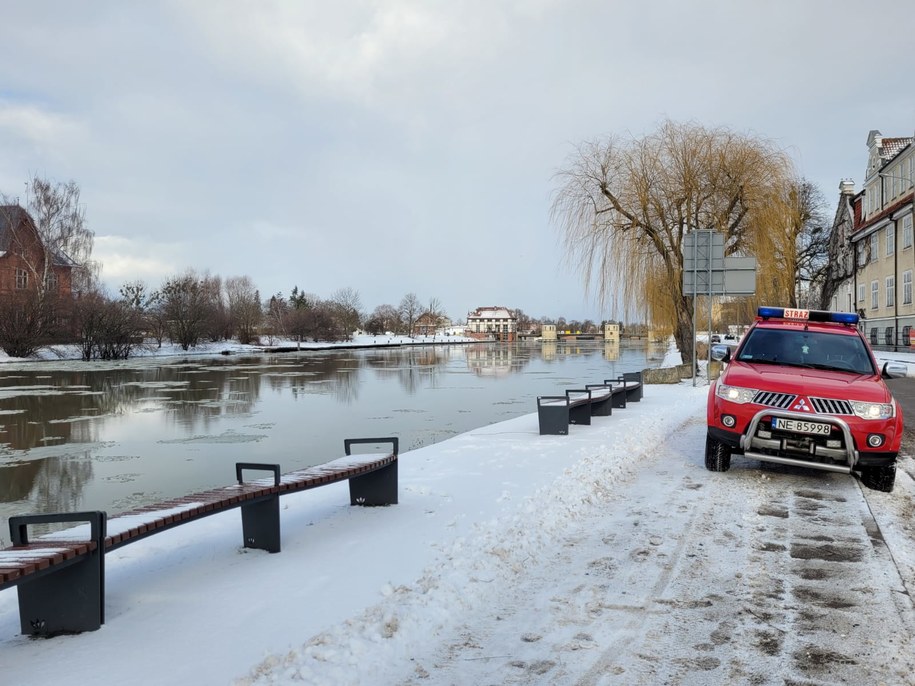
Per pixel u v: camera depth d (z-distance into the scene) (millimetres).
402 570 4500
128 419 19125
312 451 13641
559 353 71688
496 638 3652
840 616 3928
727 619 3889
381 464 6195
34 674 3082
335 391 27516
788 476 7832
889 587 4379
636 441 10008
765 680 3197
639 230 24250
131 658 3248
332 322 112625
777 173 22688
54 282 57344
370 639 3488
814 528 5723
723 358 8984
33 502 9734
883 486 7023
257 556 4898
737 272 18672
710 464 8055
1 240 58406
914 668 3314
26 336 53188
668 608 4051
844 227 55469
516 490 6879
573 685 3152
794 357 8219
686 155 22844
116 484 10844
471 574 4469
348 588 4176
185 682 2998
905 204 40562
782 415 6969
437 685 3135
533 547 5180
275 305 124312
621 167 23812
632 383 16281
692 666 3336
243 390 28406
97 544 3588
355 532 5484
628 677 3225
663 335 27422
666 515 6145
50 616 3598
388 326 159750
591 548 5219
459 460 8867
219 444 14617
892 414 6824
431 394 25578
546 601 4168
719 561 4887
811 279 58562
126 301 62844
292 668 3141
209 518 6324
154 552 5121
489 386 29016
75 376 37875
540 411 10977
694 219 23844
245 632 3537
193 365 49969
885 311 45531
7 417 19734
